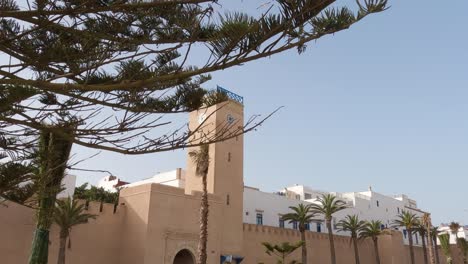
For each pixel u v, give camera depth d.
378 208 73.31
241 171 42.47
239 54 4.86
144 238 32.03
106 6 5.09
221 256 37.56
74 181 41.53
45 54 5.68
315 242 50.88
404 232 75.31
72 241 30.36
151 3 5.12
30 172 6.82
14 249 26.67
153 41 5.68
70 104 6.36
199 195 37.00
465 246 67.44
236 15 4.61
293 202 57.75
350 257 55.53
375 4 4.61
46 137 6.66
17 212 27.33
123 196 35.19
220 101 7.27
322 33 4.76
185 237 34.59
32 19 5.12
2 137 6.22
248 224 43.09
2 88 5.37
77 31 5.51
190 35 5.45
